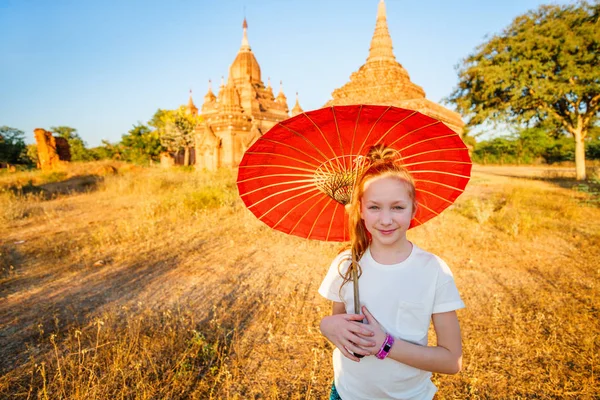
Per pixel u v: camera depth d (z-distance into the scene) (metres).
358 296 1.42
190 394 2.74
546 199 10.75
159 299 4.38
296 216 1.69
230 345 3.38
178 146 39.78
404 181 1.31
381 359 1.31
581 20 15.45
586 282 4.67
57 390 2.71
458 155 1.39
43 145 24.06
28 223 8.80
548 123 17.58
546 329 3.58
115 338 3.38
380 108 1.17
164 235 7.27
